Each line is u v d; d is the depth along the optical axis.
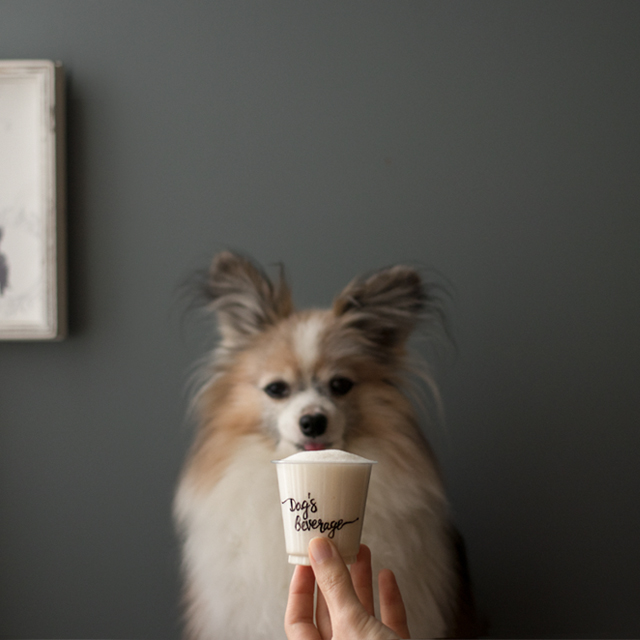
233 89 1.47
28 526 1.37
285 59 1.48
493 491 1.35
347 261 1.42
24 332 1.38
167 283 1.43
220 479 1.33
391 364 1.38
